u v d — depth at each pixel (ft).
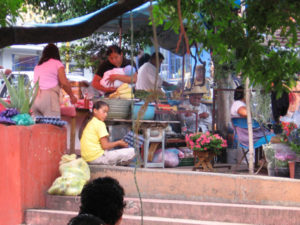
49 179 21.85
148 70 27.04
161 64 29.14
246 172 26.35
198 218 19.33
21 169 20.35
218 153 24.67
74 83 28.99
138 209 19.88
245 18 10.47
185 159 28.48
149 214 19.81
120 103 24.38
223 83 32.22
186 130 32.65
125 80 25.84
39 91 23.04
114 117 24.45
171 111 26.66
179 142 29.14
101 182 9.02
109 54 27.27
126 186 21.48
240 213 19.01
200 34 10.54
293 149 23.63
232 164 30.25
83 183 21.20
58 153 22.48
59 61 23.35
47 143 21.80
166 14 8.96
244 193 20.18
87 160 22.65
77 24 11.03
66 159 21.81
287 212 18.88
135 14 27.40
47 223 20.07
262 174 25.70
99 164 22.61
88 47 38.45
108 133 24.77
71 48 39.37
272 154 24.48
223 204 19.57
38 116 22.80
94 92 28.45
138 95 26.04
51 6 38.81
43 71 23.06
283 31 10.20
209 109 34.81
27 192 20.63
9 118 21.24
